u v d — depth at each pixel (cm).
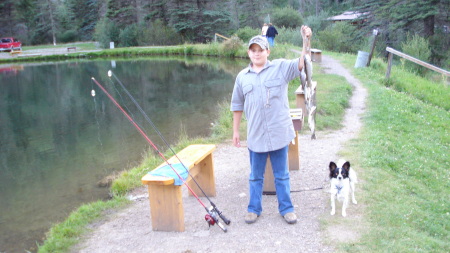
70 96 1889
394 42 2941
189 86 1938
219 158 762
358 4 4012
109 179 787
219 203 547
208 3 4644
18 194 752
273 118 441
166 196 470
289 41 3222
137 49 3966
